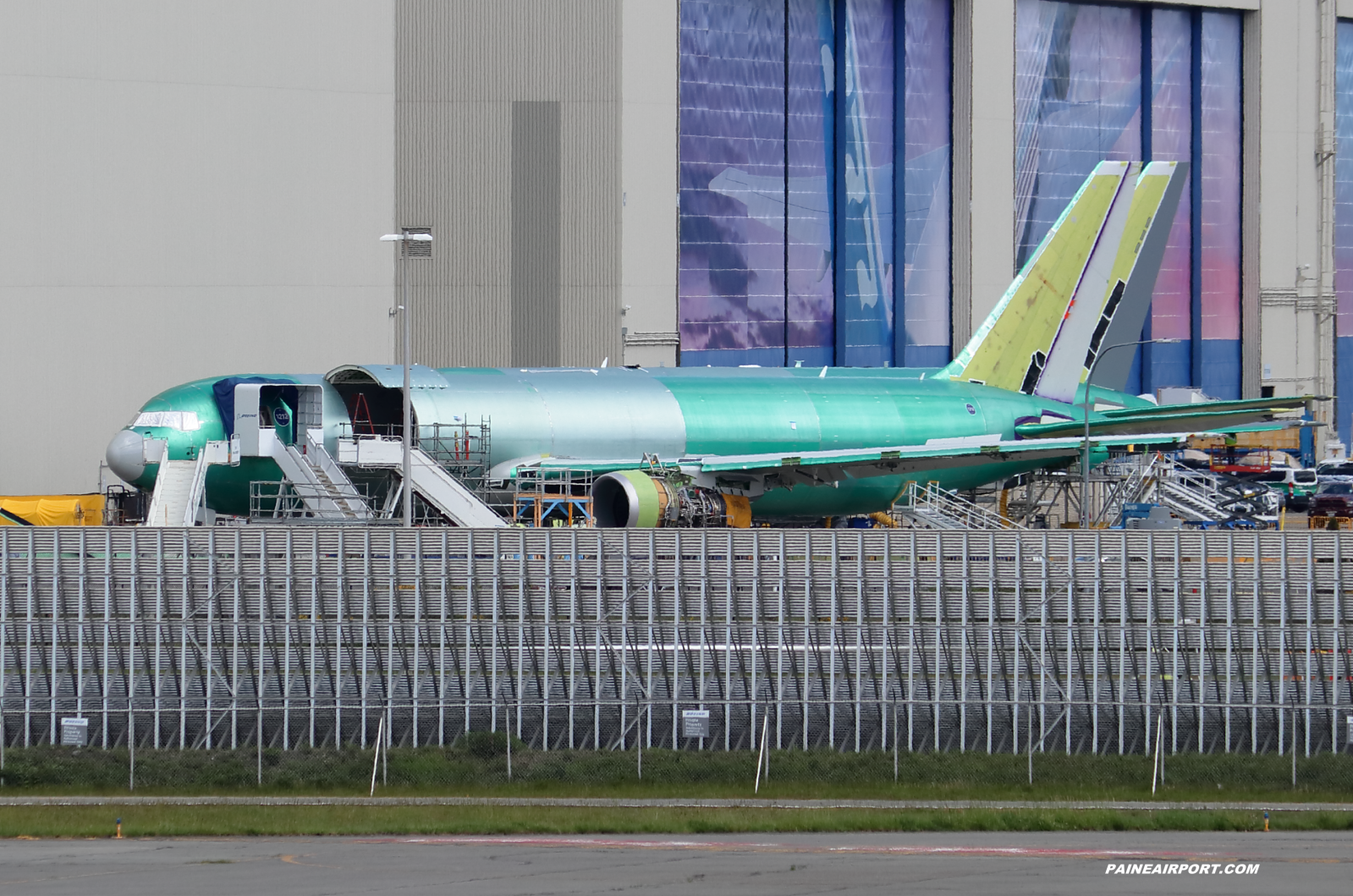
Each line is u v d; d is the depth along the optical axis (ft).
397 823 443.32
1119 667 557.74
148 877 367.04
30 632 562.66
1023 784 515.50
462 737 545.85
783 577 570.87
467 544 583.99
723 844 416.87
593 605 578.66
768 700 560.61
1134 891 351.87
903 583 574.56
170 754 529.45
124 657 567.18
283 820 447.42
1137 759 539.29
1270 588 563.07
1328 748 555.69
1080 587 573.33
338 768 519.19
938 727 561.84
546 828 437.99
